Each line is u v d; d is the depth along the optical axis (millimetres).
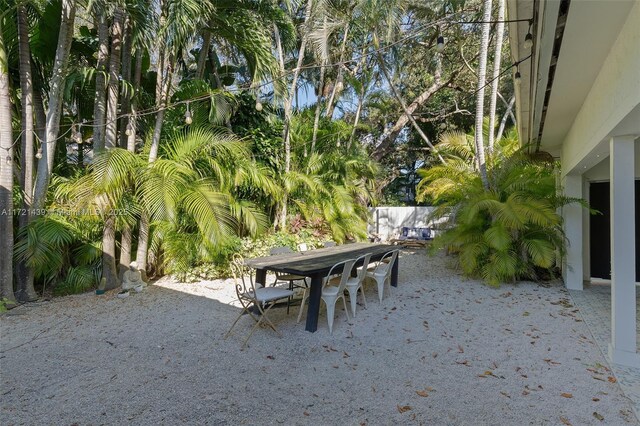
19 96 5676
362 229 9656
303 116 10219
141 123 6625
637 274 5957
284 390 2641
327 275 3812
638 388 2670
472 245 6293
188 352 3299
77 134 5426
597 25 2605
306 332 3818
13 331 3838
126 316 4344
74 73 5105
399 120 13711
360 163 9820
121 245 5805
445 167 7484
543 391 2645
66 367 2992
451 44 11992
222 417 2299
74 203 5207
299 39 9375
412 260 8859
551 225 5629
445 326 4055
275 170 8508
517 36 3307
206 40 6625
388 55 11219
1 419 2270
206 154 6207
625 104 2533
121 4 4875
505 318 4336
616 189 3057
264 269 3957
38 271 5078
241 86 7523
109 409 2381
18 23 4895
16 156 5645
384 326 4039
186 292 5449
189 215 6027
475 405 2461
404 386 2713
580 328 3965
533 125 5156
